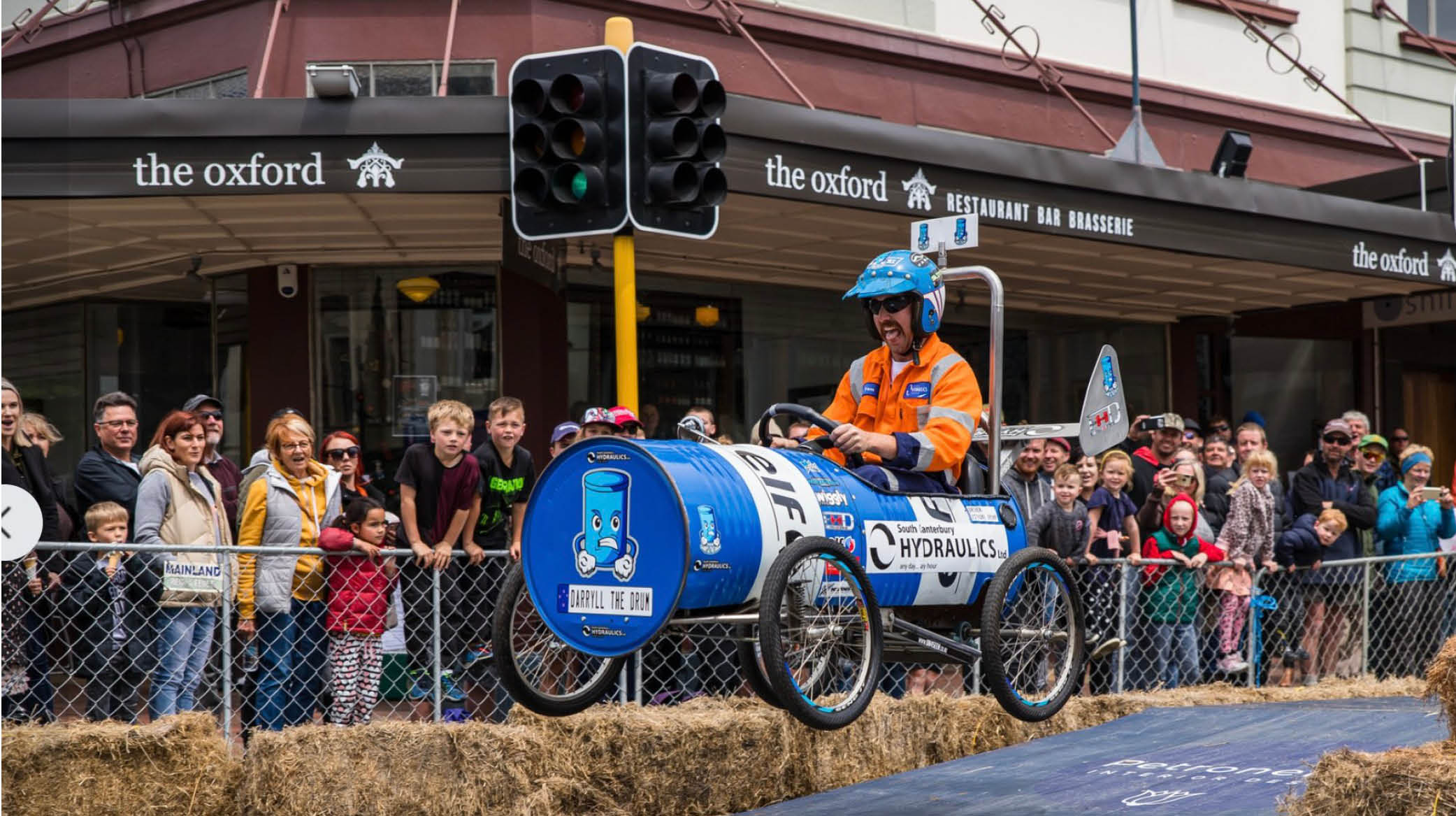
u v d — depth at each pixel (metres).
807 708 5.25
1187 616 10.02
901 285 6.15
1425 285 15.22
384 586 8.20
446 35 12.59
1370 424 17.73
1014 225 11.39
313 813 7.09
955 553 6.07
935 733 8.43
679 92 7.88
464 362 12.83
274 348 12.71
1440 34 19.00
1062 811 6.05
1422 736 7.04
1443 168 14.93
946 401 6.15
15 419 7.92
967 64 15.01
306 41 12.48
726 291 14.10
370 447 12.74
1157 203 12.22
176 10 12.80
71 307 14.48
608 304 13.33
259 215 11.09
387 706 9.11
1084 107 15.90
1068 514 9.61
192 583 7.78
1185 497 10.17
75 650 7.66
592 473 5.39
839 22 14.23
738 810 7.67
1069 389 16.61
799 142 10.23
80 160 9.46
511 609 5.73
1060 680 6.47
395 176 9.61
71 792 6.92
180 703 7.76
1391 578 11.05
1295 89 17.66
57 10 13.32
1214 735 7.41
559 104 7.79
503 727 7.27
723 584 5.25
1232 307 16.91
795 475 5.59
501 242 11.41
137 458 14.01
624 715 7.59
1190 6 16.88
